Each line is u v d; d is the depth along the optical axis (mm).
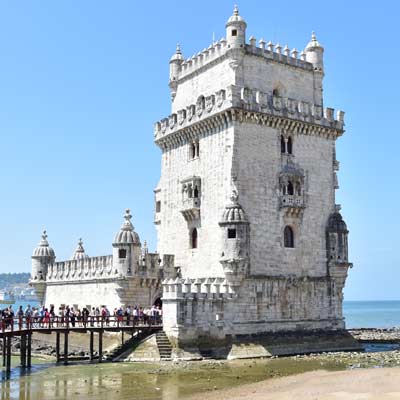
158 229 69750
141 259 62656
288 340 58562
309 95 66812
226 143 59250
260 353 55781
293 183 61750
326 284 62906
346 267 63625
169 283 54531
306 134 64188
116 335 60531
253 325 57031
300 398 36844
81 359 57094
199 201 62000
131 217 63469
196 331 53969
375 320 199250
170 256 64625
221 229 57469
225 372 47125
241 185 58344
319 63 67750
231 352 54781
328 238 63750
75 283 71938
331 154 66000
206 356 53969
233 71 61156
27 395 39250
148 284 62688
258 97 60094
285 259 60188
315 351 59812
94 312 59875
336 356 56812
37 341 73375
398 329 111375
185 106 68750
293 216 61469
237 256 56156
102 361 53875
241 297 56750
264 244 58875
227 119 59312
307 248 62125
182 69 69938
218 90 63156
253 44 62812
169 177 67875
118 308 61375
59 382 43906
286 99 62469
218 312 55281
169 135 67250
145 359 52719
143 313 57844
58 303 75812
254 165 59500
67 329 54156
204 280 58156
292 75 65562
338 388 39812
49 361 57625
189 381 43406
